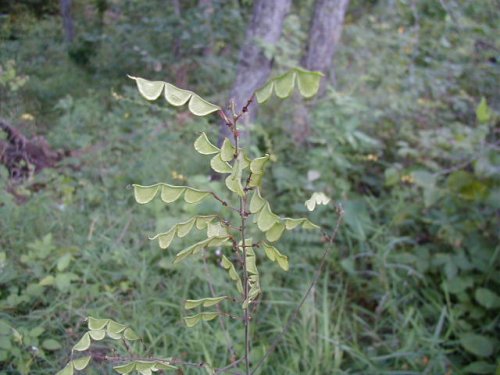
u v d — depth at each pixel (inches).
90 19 211.6
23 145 130.8
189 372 76.5
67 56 188.7
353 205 119.6
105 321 44.3
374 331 95.7
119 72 198.8
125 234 105.4
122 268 96.6
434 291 103.0
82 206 112.7
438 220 112.0
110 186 122.3
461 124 149.0
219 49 217.0
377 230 113.2
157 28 196.5
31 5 186.4
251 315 52.3
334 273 109.6
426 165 139.2
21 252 95.0
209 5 200.7
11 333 73.9
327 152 130.3
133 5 214.8
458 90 167.2
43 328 78.0
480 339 89.4
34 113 156.1
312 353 86.9
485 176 108.8
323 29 167.9
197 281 96.1
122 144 141.6
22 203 110.1
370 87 173.8
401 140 153.6
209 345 82.6
